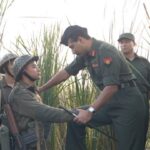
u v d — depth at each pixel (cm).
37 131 413
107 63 430
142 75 562
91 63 445
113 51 437
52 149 537
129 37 566
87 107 455
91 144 541
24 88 420
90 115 427
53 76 527
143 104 460
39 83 535
